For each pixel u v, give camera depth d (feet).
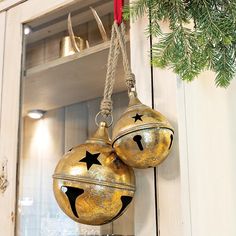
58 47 3.40
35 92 3.47
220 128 2.66
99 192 2.28
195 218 2.47
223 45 2.25
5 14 3.67
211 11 2.19
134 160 2.28
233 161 2.62
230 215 2.53
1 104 3.52
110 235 2.88
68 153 2.47
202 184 2.54
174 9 2.28
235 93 2.72
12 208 3.25
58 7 3.34
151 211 2.48
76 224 3.20
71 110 3.40
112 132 2.43
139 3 2.43
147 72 2.67
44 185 3.34
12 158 3.35
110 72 2.63
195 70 2.24
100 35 3.12
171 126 2.37
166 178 2.46
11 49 3.57
